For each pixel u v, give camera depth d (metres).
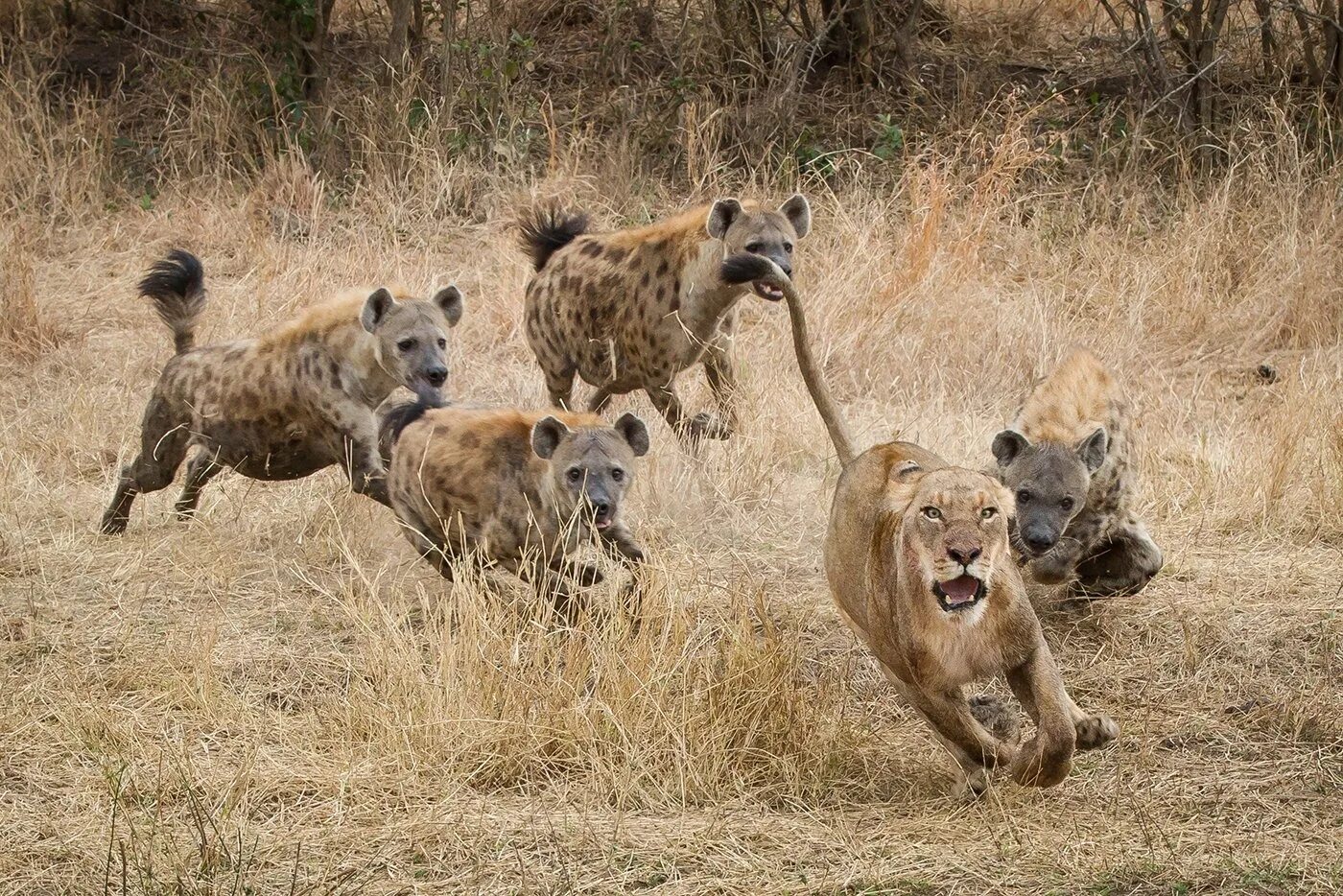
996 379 15.67
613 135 21.33
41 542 11.45
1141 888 7.05
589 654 9.03
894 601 7.61
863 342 15.77
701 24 22.23
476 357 16.09
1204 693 9.53
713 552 11.55
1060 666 9.88
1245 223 18.61
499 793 8.22
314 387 11.30
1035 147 20.94
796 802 8.09
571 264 13.52
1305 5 22.39
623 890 7.12
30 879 7.16
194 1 23.59
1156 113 21.23
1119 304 17.25
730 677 8.68
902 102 22.05
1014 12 24.23
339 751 8.42
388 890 7.13
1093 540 10.12
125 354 15.71
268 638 10.03
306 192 19.92
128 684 9.30
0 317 15.98
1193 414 14.70
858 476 8.28
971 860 7.32
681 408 13.23
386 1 23.80
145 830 7.56
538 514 9.62
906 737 8.91
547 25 23.84
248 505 12.11
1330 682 9.62
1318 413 13.66
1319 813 8.00
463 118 21.36
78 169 20.30
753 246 12.74
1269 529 11.91
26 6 23.36
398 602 10.51
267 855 7.39
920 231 17.84
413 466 9.99
